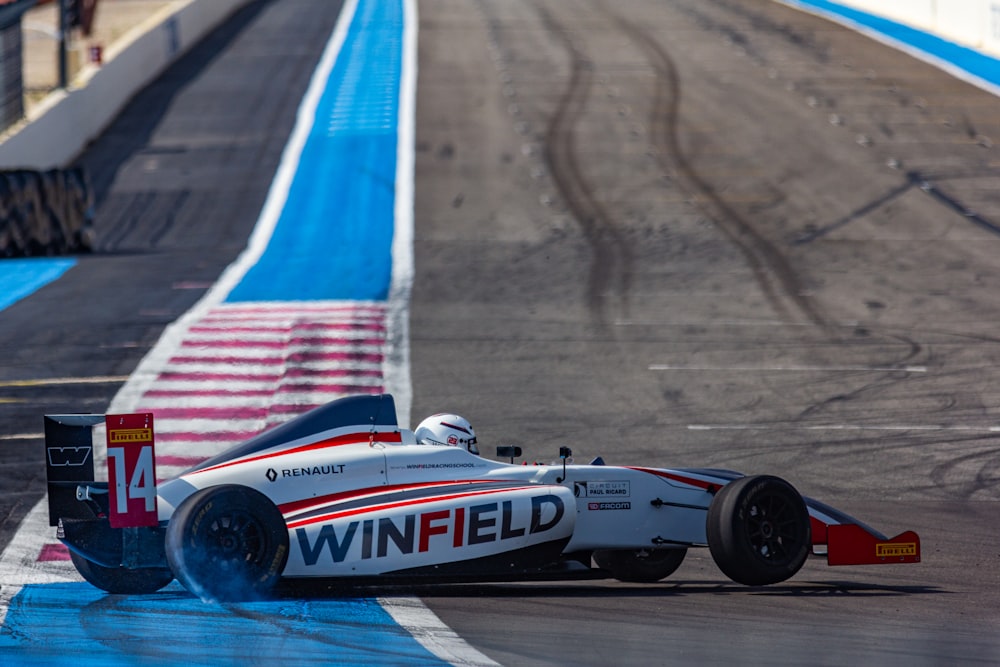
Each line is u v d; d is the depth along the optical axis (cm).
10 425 5247
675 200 10794
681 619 2678
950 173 11544
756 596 3016
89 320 7281
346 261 9025
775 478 3025
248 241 9831
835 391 6044
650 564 3256
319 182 11581
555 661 2266
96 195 11444
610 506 3091
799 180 11388
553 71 16000
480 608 2773
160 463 4684
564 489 2992
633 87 15138
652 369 6425
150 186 11669
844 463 4938
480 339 6962
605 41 17862
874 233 9762
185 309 7569
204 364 6281
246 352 6525
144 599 2822
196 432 5125
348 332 7025
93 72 13950
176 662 2192
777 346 6900
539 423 5466
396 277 8506
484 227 10006
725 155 12288
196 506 2619
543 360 6569
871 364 6538
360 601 2808
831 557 3083
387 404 3095
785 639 2484
